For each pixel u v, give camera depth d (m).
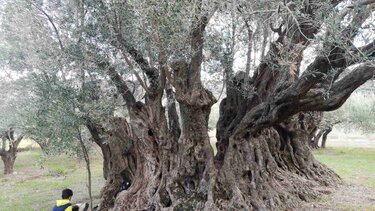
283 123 12.78
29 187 16.59
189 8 5.47
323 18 4.67
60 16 8.48
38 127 8.61
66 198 7.88
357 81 7.32
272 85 9.91
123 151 10.77
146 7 5.76
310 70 6.98
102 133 10.25
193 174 8.98
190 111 8.45
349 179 14.80
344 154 28.48
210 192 8.60
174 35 6.32
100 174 19.28
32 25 8.77
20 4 8.59
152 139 9.66
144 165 9.99
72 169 20.84
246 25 7.75
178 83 8.17
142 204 9.38
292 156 12.72
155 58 7.99
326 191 11.93
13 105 13.30
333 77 6.63
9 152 21.02
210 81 9.16
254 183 9.56
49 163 22.92
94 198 13.30
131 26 7.47
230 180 9.09
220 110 10.53
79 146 9.68
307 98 8.00
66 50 8.17
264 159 10.64
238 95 10.12
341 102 7.74
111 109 9.41
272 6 5.36
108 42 7.97
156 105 9.20
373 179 14.98
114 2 7.36
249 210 8.65
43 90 8.35
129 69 8.66
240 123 9.52
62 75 8.62
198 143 8.95
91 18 8.02
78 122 8.61
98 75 8.67
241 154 9.70
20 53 9.59
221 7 5.68
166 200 9.07
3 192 15.69
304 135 13.45
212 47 7.99
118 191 10.61
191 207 8.62
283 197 10.12
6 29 9.45
